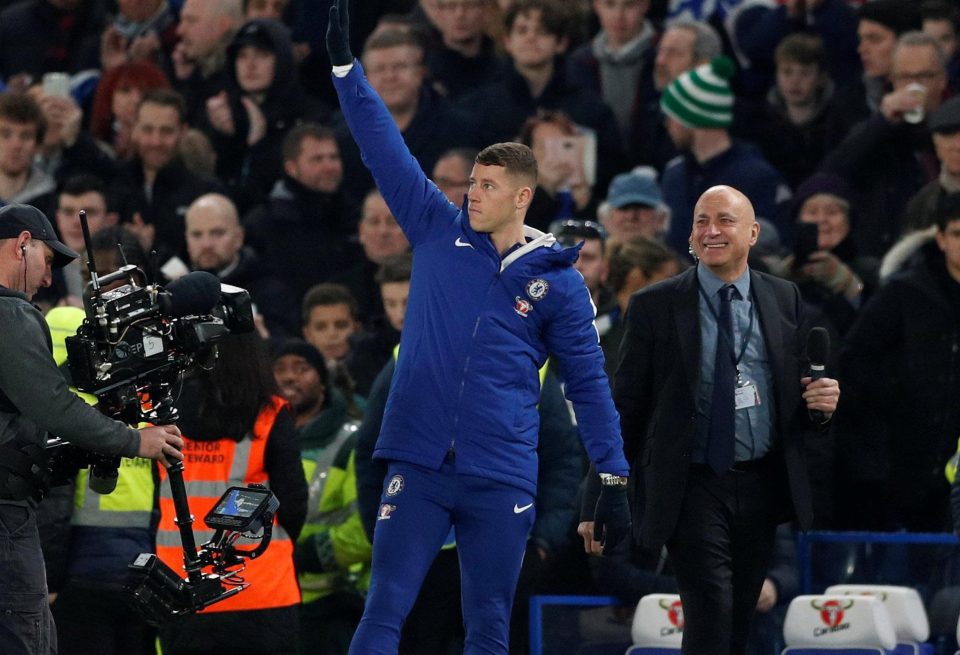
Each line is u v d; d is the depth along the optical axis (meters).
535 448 21.27
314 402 29.28
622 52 39.03
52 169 38.81
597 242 29.42
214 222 34.56
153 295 20.55
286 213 36.16
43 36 45.81
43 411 20.12
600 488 22.67
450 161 34.50
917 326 29.19
